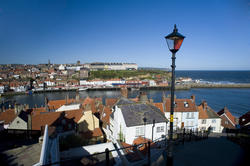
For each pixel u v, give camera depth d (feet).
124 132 90.74
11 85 427.74
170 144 24.86
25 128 96.84
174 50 23.54
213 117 135.95
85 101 158.40
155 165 31.32
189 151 38.27
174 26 24.03
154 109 106.32
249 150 37.68
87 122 107.34
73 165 57.06
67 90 469.16
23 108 131.13
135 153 64.39
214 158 33.99
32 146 39.73
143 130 91.15
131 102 103.60
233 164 30.94
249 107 263.08
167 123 96.68
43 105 302.45
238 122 135.85
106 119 123.75
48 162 34.42
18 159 33.37
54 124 101.30
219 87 527.40
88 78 653.71
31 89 453.58
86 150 69.51
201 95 381.81
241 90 459.73
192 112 128.98
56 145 45.52
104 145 72.79
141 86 508.53
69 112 113.91
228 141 46.34
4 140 47.26
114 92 463.83
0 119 128.57
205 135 56.18
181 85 511.81
